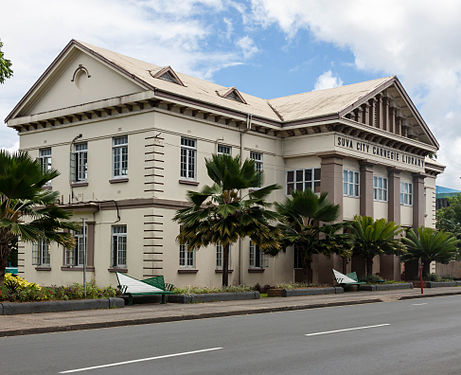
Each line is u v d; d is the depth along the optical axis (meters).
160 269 25.05
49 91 29.66
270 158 31.06
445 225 55.25
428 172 42.53
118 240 26.42
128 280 20.19
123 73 25.92
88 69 27.88
